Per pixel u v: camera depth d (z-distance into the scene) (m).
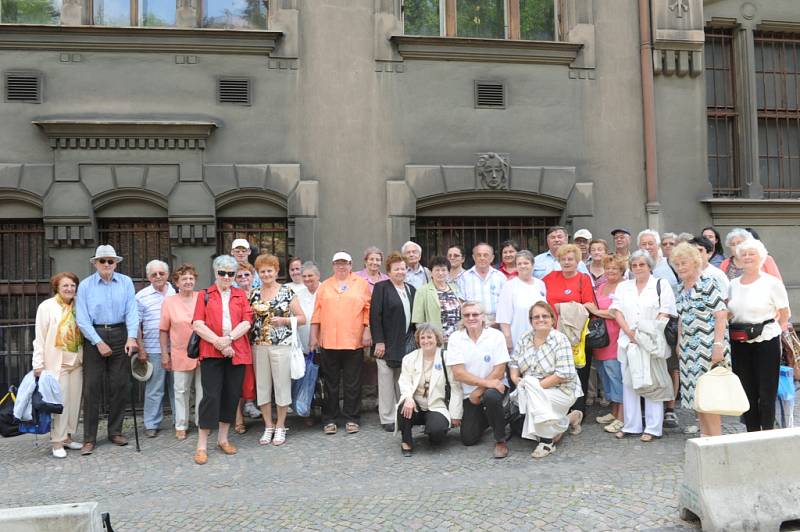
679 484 4.73
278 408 6.17
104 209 7.74
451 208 8.35
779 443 4.02
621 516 4.20
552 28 8.80
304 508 4.50
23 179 7.48
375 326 6.31
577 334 6.02
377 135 8.15
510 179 8.34
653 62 8.65
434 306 6.31
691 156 8.78
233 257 6.22
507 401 5.97
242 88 7.91
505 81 8.42
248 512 4.46
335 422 6.43
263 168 7.89
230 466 5.49
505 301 6.38
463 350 5.75
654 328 5.74
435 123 8.26
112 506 4.65
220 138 7.86
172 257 7.87
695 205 8.76
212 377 5.66
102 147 7.63
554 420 5.46
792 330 5.61
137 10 7.92
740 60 9.20
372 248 6.86
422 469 5.29
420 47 8.20
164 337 6.34
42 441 6.36
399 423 5.72
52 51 7.58
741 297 5.34
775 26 9.29
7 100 7.50
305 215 7.92
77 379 6.02
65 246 7.60
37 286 7.71
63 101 7.59
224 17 8.09
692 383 5.38
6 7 7.73
